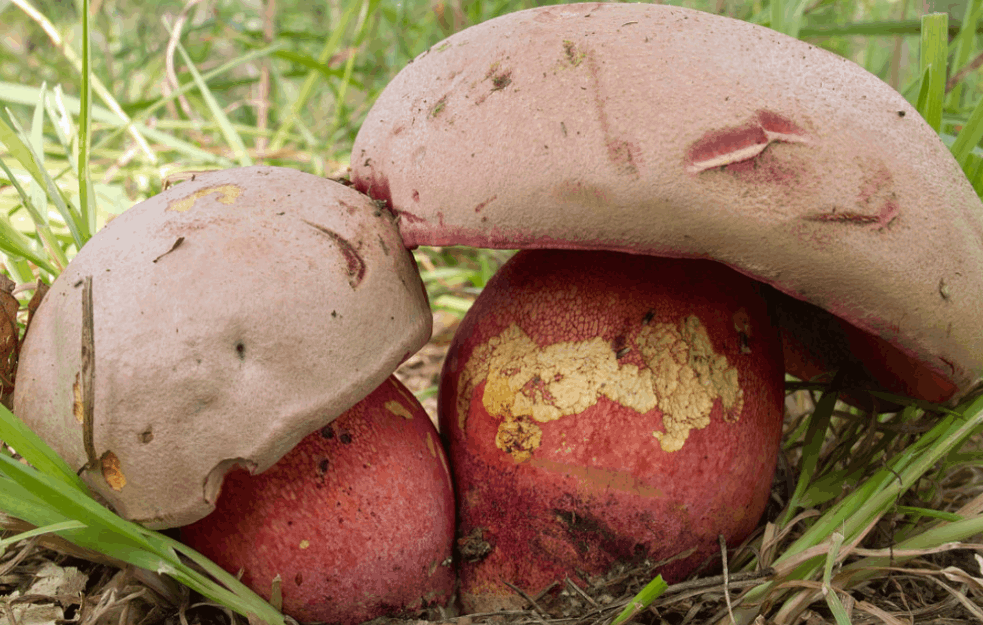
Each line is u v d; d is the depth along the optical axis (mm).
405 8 844
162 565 305
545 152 305
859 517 341
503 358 347
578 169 303
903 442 380
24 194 381
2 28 1053
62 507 296
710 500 338
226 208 315
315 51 942
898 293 310
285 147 763
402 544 336
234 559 329
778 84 310
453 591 356
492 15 768
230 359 302
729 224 302
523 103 310
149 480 304
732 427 339
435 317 610
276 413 303
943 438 346
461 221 313
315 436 331
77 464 307
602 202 303
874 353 379
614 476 333
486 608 350
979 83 668
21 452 298
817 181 304
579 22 321
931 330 317
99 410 302
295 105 714
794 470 409
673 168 301
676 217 302
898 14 784
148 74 896
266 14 834
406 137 326
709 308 342
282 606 332
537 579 343
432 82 328
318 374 307
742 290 349
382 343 316
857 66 332
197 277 304
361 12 815
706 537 341
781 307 394
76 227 389
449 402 361
